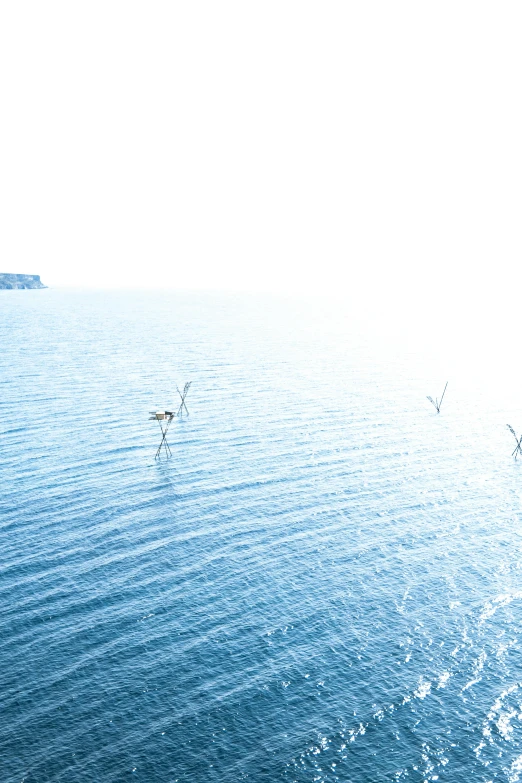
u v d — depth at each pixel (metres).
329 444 79.38
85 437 80.12
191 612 44.84
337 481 67.75
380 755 33.31
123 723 35.09
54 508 59.91
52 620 43.59
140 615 44.34
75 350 149.75
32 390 104.12
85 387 106.94
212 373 121.50
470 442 81.75
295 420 89.56
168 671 39.06
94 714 35.66
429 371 130.75
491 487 67.00
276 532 56.38
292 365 133.12
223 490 64.88
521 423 91.06
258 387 110.00
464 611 45.25
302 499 63.09
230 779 31.80
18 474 67.62
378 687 37.97
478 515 60.28
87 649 40.81
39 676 38.38
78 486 64.94
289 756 33.19
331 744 33.97
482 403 102.75
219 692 37.47
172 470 69.81
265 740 34.16
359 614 44.84
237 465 71.69
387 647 41.44
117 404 95.94
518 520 59.38
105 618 43.94
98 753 33.12
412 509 61.34
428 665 39.84
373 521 58.75
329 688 37.91
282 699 37.00
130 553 52.34
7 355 140.50
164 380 114.00
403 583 48.75
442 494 64.94
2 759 32.56
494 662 40.12
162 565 50.62
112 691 37.34
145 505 61.06
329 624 43.75
